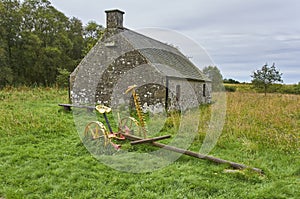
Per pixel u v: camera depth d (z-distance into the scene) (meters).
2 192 4.29
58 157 5.85
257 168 5.18
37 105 12.89
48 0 31.88
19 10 29.14
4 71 25.64
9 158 5.70
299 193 4.29
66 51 33.16
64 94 18.19
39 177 4.86
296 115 11.10
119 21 12.67
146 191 4.35
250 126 8.36
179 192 4.34
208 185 4.50
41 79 30.36
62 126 8.33
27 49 28.67
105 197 4.18
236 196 4.23
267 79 22.89
